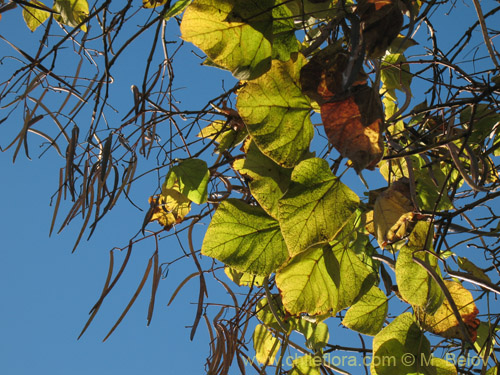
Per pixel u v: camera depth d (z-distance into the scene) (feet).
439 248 13.41
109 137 13.44
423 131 14.62
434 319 13.61
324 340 14.42
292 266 13.24
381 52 12.43
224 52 12.70
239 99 12.75
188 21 12.67
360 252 14.23
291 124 12.81
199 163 13.65
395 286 14.35
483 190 12.98
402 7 12.44
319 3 13.06
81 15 14.55
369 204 13.89
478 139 14.58
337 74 12.64
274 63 12.80
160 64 14.20
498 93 13.51
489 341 13.56
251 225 13.32
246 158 13.38
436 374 13.56
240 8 12.69
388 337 13.66
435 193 14.28
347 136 12.58
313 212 12.80
